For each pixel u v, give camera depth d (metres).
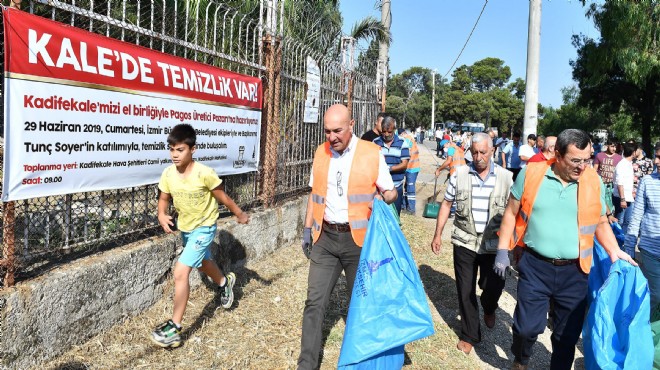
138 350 3.59
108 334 3.66
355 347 3.06
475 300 4.31
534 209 3.35
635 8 14.01
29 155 3.00
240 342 3.96
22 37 2.90
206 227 3.83
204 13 6.04
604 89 24.88
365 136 7.13
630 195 8.36
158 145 4.16
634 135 31.25
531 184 3.35
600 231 3.47
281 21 6.38
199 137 4.74
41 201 3.38
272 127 6.39
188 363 3.56
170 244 4.40
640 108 24.44
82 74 3.33
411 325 3.11
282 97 6.62
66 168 3.27
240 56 5.74
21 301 2.99
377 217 3.24
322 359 3.89
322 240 3.51
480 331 4.55
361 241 3.41
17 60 2.88
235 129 5.41
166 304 4.29
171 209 4.70
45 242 3.37
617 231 4.59
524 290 3.45
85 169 3.42
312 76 7.46
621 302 3.15
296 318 4.53
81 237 3.66
